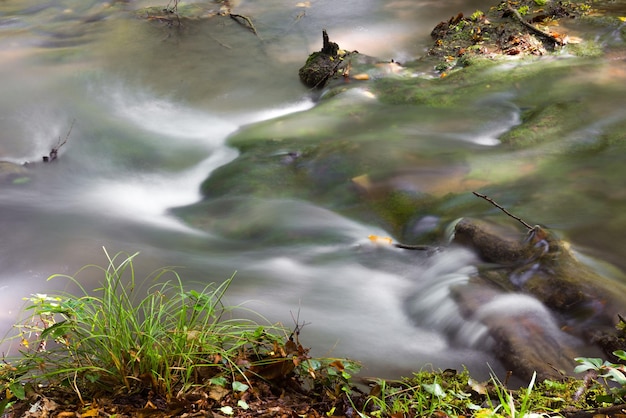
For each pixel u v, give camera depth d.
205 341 2.69
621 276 3.05
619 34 4.46
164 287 3.13
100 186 3.85
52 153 4.01
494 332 2.89
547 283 2.98
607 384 2.68
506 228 3.23
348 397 2.62
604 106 3.95
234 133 4.15
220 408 2.59
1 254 3.33
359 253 3.31
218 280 3.17
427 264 3.22
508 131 3.90
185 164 3.99
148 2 5.71
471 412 2.62
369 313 3.04
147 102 4.46
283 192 3.65
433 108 4.11
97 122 4.28
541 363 2.80
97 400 2.60
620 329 2.84
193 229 3.51
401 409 2.60
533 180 3.54
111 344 2.66
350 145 3.84
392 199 3.53
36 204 3.67
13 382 2.60
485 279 3.05
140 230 3.50
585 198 3.40
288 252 3.34
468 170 3.63
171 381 2.63
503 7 4.87
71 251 3.33
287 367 2.67
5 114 4.34
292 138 3.97
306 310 3.04
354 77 4.43
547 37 4.50
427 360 2.87
